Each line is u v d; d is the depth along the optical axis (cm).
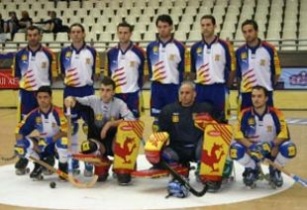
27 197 548
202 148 568
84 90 690
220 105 668
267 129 585
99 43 1373
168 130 584
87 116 613
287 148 567
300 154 766
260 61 648
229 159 590
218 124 559
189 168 604
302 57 1214
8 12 1706
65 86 695
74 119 645
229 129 559
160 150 550
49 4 1750
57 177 636
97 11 1681
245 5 1595
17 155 614
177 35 1477
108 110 609
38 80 692
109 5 1712
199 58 667
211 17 657
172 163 571
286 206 513
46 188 585
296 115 1159
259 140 589
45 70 693
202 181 577
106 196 551
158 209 504
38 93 624
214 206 514
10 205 519
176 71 680
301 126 1019
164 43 680
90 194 559
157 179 628
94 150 593
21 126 625
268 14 1547
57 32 1511
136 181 619
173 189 546
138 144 594
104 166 609
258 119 586
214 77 663
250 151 566
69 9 1703
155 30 1512
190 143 584
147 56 687
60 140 607
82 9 1697
